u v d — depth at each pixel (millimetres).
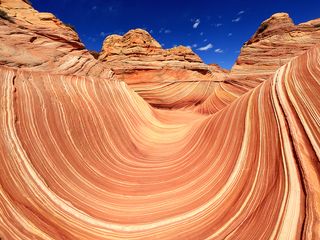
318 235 4430
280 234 4797
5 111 7395
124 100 15648
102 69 16422
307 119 6598
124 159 10555
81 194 7230
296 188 5371
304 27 28047
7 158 6348
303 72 8180
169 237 5941
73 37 19359
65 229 5801
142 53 34750
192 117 22547
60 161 7809
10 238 4812
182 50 36875
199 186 7875
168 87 32781
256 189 6324
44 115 8664
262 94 8961
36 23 19219
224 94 27078
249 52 28094
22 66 10367
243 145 7938
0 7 17328
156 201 7562
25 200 5820
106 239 5891
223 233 5688
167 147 12805
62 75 11828
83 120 10305
